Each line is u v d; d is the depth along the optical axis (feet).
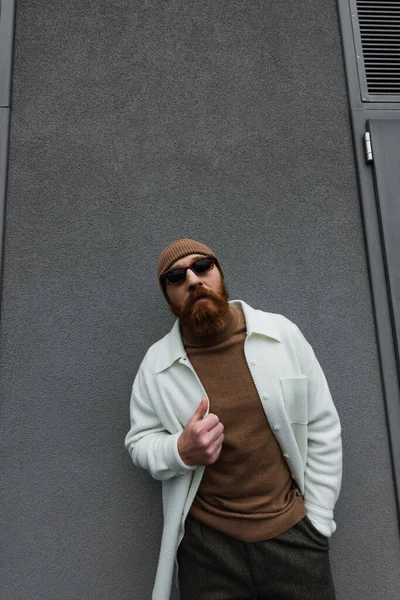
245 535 3.36
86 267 4.82
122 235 4.91
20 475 4.31
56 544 4.19
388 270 4.88
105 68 5.35
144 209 4.99
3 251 4.80
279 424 3.49
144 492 4.33
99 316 4.70
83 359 4.60
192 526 3.54
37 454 4.37
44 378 4.53
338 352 4.76
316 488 3.57
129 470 4.38
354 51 5.63
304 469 3.63
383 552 4.32
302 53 5.57
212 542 3.44
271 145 5.27
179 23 5.55
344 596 4.20
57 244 4.86
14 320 4.65
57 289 4.75
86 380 4.55
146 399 3.80
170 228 4.96
